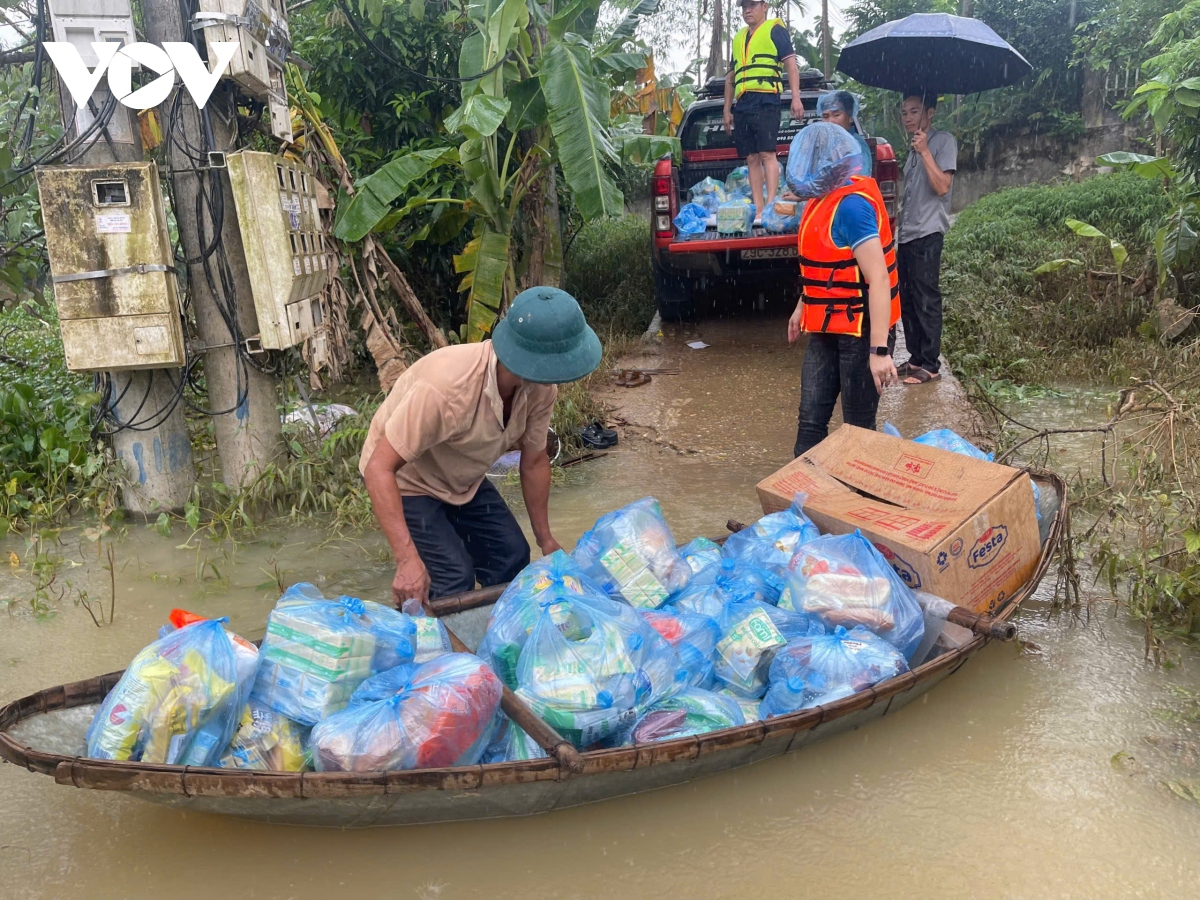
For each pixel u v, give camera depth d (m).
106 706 2.51
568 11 6.72
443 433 3.04
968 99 19.91
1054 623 3.77
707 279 9.62
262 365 5.22
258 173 4.73
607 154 6.49
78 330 4.64
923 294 7.07
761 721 2.66
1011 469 3.51
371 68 8.40
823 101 4.86
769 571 3.47
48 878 2.50
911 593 3.25
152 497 5.22
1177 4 14.75
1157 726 3.05
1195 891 2.37
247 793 2.34
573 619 2.79
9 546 4.91
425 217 8.27
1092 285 8.66
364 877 2.48
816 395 4.54
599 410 6.81
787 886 2.42
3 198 5.86
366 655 2.70
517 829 2.63
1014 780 2.80
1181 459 4.34
